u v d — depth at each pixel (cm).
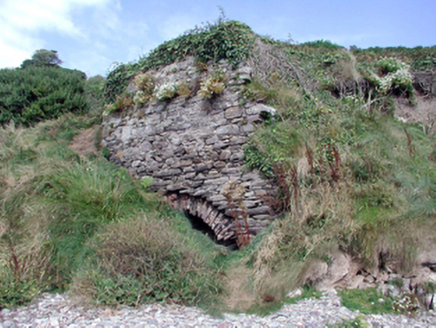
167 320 406
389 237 506
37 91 1185
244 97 695
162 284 464
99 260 494
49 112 1159
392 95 1004
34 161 779
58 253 527
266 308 452
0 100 1149
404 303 457
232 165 689
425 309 456
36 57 2866
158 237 505
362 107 831
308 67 882
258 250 545
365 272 508
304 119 709
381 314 446
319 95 819
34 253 507
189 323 404
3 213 606
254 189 657
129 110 880
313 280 500
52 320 391
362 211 543
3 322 383
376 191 559
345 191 565
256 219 648
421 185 586
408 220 518
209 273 501
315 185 589
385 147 679
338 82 912
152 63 874
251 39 766
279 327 404
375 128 753
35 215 585
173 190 762
